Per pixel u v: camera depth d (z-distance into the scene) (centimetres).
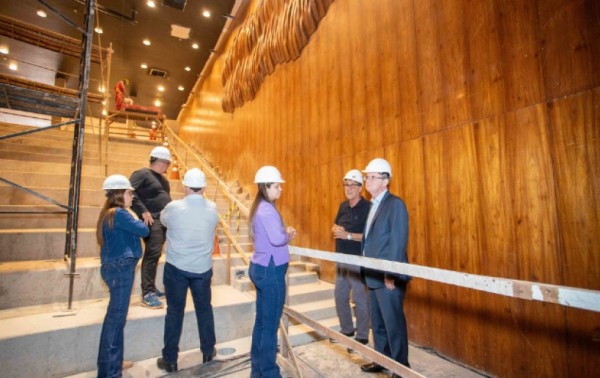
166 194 315
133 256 221
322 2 457
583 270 192
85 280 294
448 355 274
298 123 513
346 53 411
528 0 225
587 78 194
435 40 293
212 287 365
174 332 240
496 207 240
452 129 275
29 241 316
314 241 463
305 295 379
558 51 208
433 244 289
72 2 625
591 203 190
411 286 314
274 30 582
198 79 1055
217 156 899
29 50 740
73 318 248
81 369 234
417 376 133
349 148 399
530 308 221
